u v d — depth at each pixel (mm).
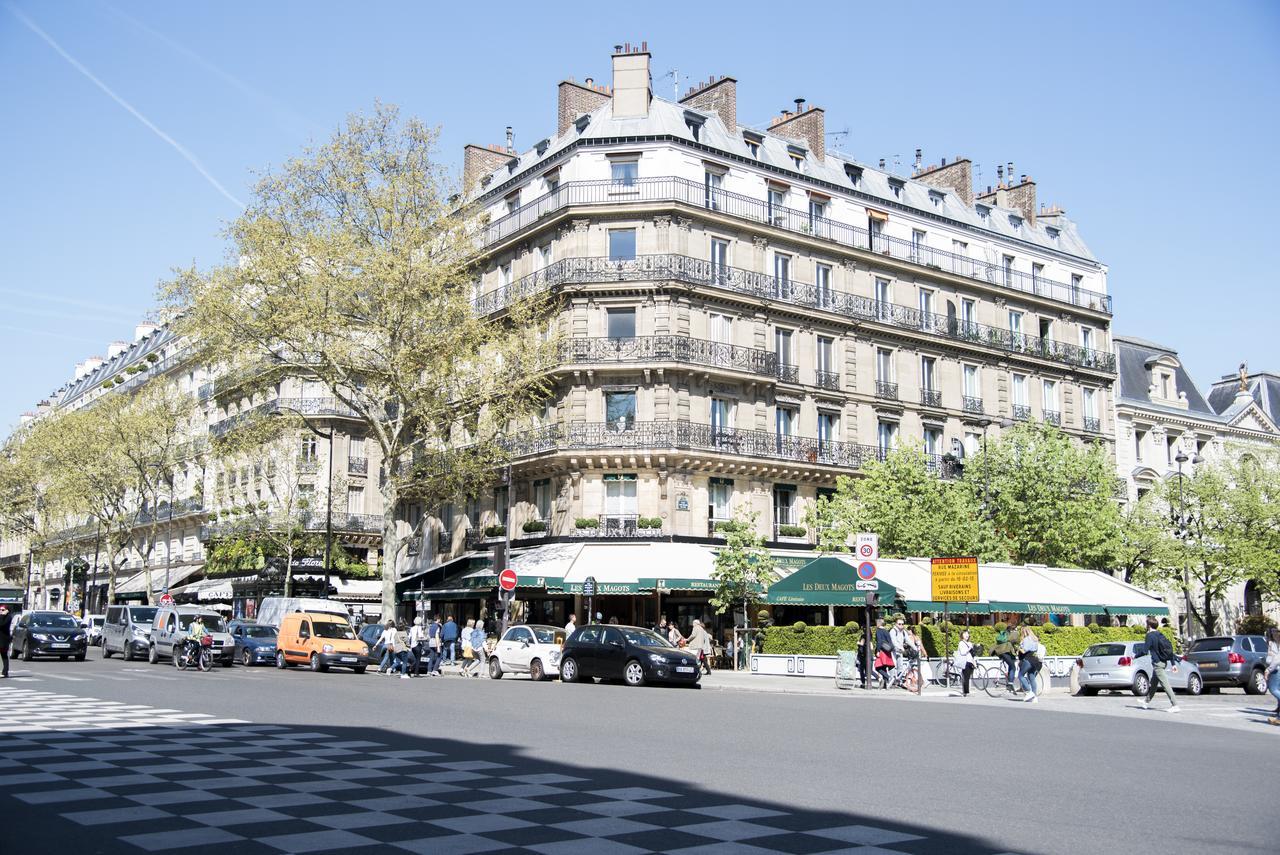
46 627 38781
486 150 51625
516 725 16578
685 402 41062
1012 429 45812
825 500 42312
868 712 20297
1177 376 62406
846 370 46219
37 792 10031
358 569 55125
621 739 14727
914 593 33562
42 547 74688
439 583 44812
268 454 50625
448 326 37719
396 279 35656
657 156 42188
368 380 39875
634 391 41094
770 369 43344
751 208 44281
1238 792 10609
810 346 45375
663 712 19328
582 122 45125
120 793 10008
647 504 40500
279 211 36469
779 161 46719
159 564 70125
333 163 36656
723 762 12430
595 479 41000
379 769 11633
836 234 47000
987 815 9219
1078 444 49781
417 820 8828
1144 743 15383
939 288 50500
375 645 39062
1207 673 30938
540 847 7859
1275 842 8172
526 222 44750
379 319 37125
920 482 40594
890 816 9141
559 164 43594
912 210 50219
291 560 51062
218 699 20781
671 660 28297
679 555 39156
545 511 42812
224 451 46562
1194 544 47375
